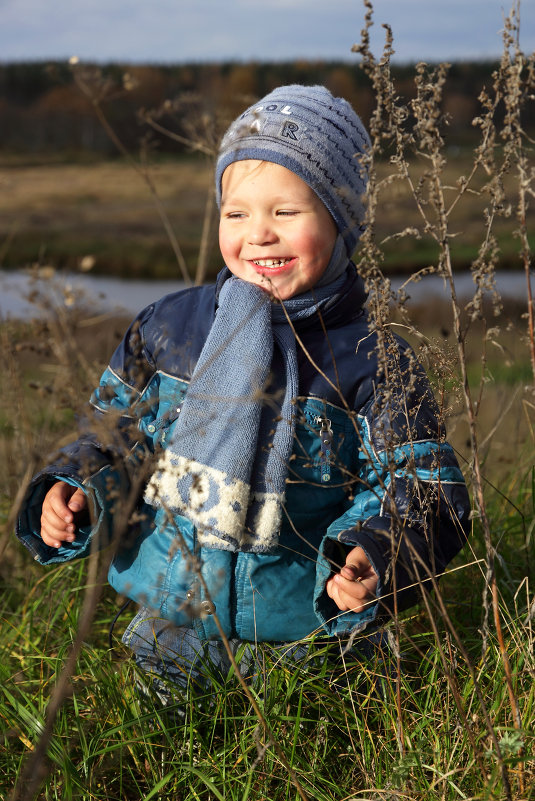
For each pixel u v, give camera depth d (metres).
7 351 1.96
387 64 1.36
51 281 1.51
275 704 1.76
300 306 1.92
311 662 1.88
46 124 72.38
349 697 1.78
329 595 1.69
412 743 1.65
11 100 77.75
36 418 2.65
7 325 2.01
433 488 1.73
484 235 1.44
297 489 1.83
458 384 1.65
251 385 1.81
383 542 1.63
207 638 1.87
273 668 1.81
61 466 1.75
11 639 2.25
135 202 40.41
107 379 1.97
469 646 2.01
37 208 40.06
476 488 1.45
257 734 1.59
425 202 1.37
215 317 1.94
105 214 38.22
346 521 1.77
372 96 1.38
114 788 1.75
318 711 1.82
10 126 71.81
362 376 1.87
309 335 1.93
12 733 1.70
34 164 61.22
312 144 1.89
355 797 1.59
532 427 2.73
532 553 2.47
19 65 84.00
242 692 1.83
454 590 2.37
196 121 2.66
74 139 71.19
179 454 1.79
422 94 1.35
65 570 2.50
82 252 28.91
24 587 2.59
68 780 1.57
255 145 1.90
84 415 1.54
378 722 1.78
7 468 2.61
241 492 1.76
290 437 1.79
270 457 1.79
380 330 1.55
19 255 17.58
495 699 1.68
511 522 2.68
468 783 1.55
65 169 58.94
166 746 1.75
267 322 1.87
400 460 1.75
